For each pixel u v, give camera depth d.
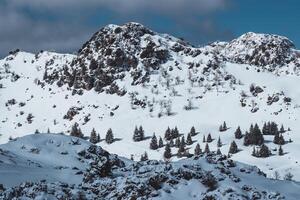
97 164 74.88
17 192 57.88
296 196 68.44
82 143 129.25
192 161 79.44
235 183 68.19
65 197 58.22
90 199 61.03
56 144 125.44
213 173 70.31
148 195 61.19
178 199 61.09
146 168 71.44
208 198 60.59
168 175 65.75
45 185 60.97
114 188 64.75
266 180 76.44
